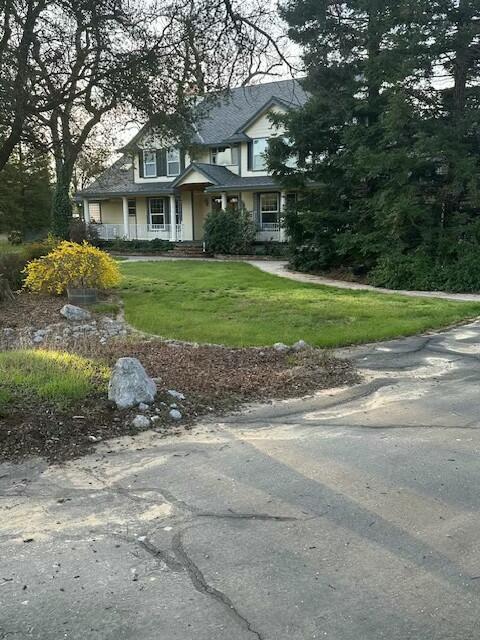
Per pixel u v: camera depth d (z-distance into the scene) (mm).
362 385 6547
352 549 3049
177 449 4574
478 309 11969
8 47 9188
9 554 3047
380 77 16094
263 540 3156
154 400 5516
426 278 15914
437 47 15352
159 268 20844
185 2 9773
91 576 2834
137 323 10352
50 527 3340
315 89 18484
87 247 13398
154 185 32281
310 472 4098
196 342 8812
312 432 4984
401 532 3223
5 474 4078
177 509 3551
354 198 19062
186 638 2379
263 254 26031
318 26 17797
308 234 20062
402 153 15656
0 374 5535
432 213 16641
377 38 16281
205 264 22703
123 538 3203
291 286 15938
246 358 7613
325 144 19109
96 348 7930
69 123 11422
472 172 15242
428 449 4527
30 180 40031
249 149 28656
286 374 6820
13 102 9242
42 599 2654
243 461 4324
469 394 6141
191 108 11789
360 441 4742
